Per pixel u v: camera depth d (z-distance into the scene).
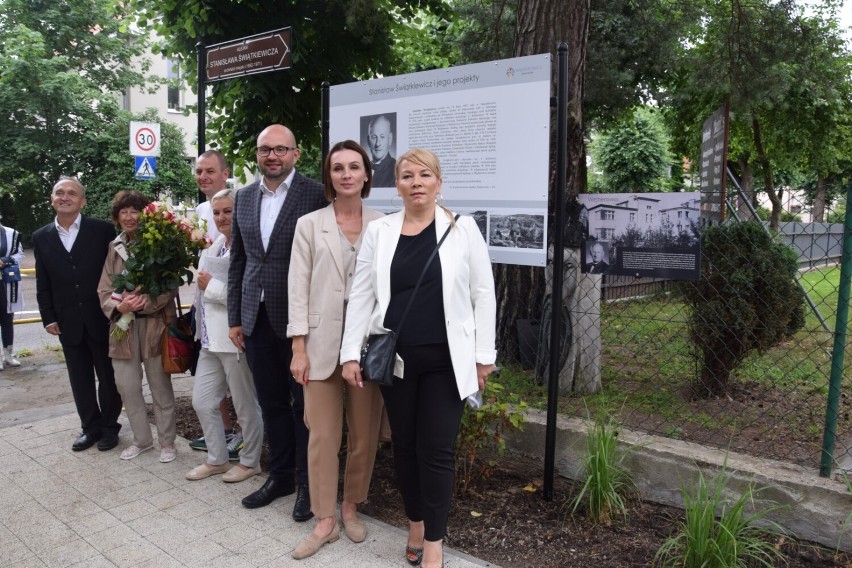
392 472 3.90
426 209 2.71
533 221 3.29
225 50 4.95
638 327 5.28
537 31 4.50
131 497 3.59
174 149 22.89
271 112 7.46
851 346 5.51
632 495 3.33
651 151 17.69
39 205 22.12
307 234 3.02
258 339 3.33
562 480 3.59
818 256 3.66
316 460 3.00
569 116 4.44
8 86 19.83
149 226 3.83
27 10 21.17
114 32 22.66
